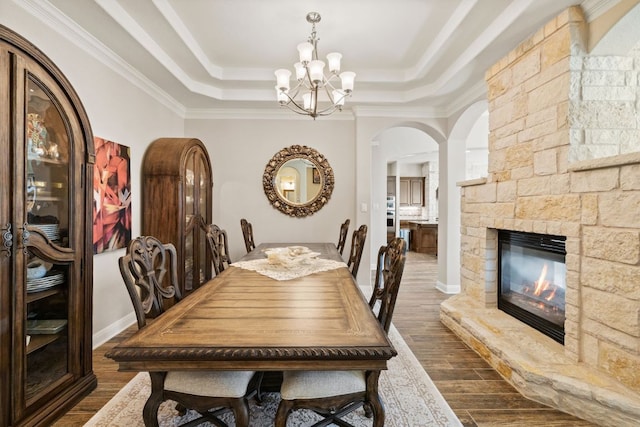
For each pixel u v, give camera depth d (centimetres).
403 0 235
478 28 254
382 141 625
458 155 428
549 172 216
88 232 204
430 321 326
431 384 210
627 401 159
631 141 202
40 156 180
